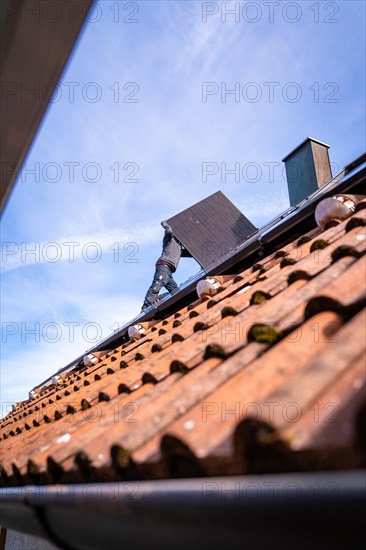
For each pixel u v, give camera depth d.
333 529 0.91
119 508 1.34
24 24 1.15
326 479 0.94
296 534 0.98
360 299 1.74
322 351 1.39
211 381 1.77
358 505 0.87
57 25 1.17
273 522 1.00
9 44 1.18
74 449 2.06
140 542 1.37
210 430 1.36
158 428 1.66
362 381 1.16
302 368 1.33
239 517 1.05
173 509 1.18
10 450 3.21
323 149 7.53
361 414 1.01
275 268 3.39
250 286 3.33
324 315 1.77
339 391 1.16
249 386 1.50
